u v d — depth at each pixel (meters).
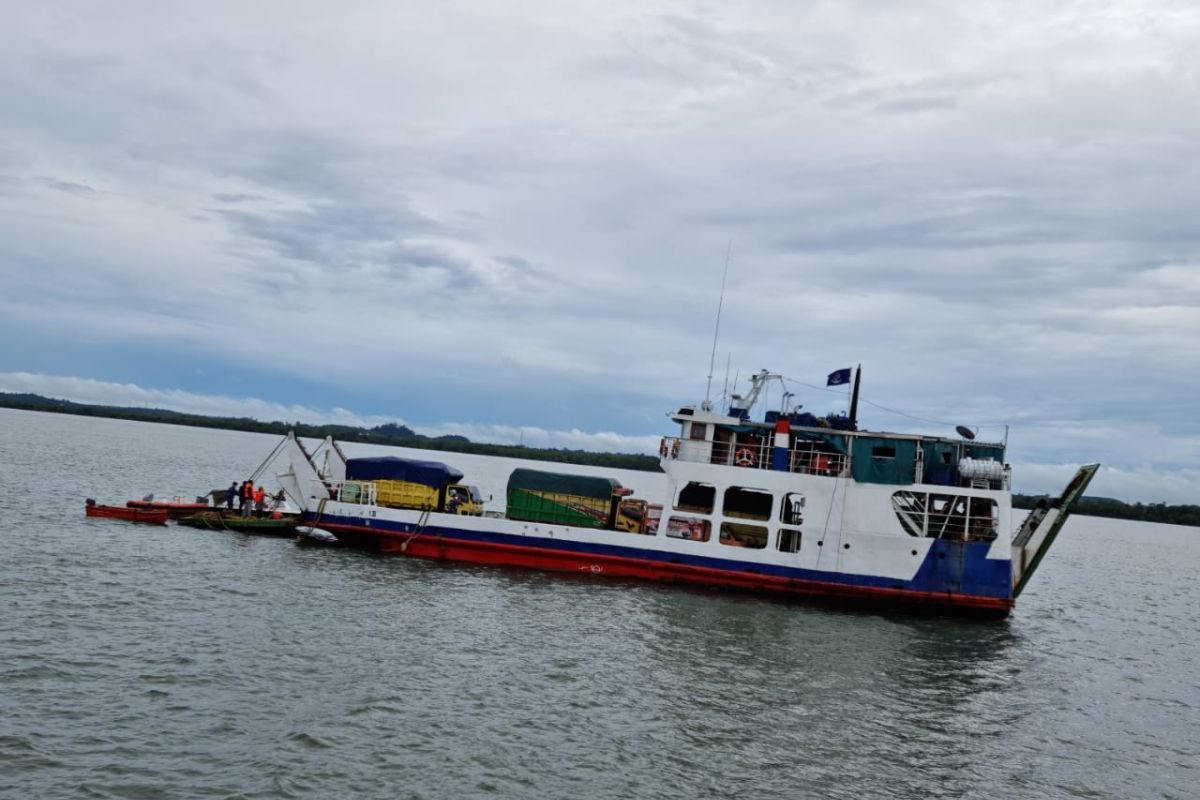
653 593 41.34
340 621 31.91
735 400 46.38
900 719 26.84
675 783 20.59
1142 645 44.00
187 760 19.39
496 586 40.28
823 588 41.81
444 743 21.56
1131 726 28.75
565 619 35.16
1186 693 34.09
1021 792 22.16
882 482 41.84
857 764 22.84
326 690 24.47
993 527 42.75
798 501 46.91
